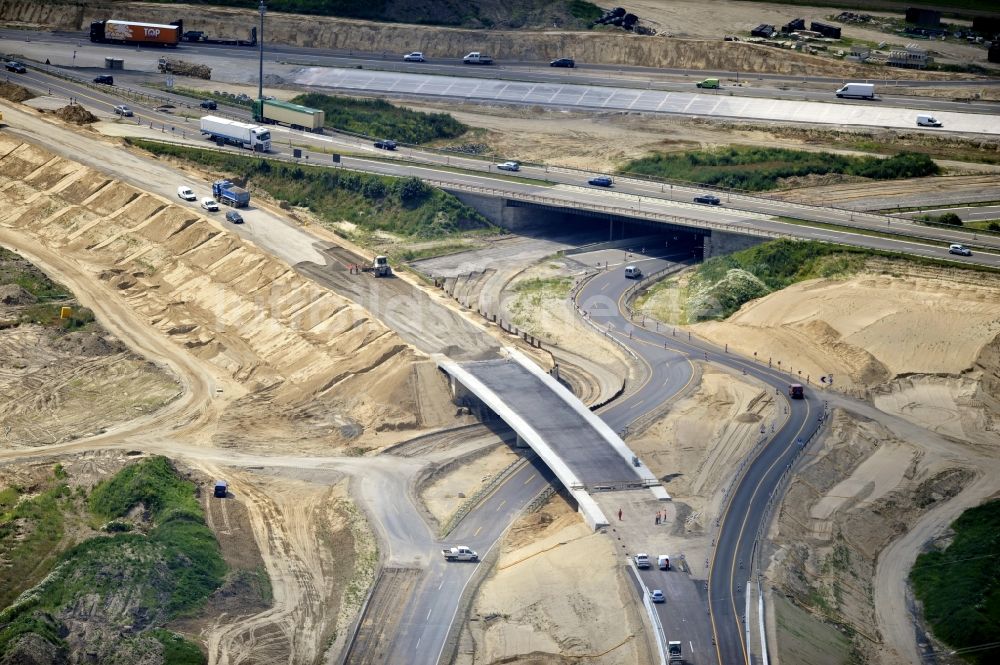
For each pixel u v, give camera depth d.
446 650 114.69
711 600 118.38
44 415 156.25
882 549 136.88
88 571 120.06
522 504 138.25
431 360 161.62
